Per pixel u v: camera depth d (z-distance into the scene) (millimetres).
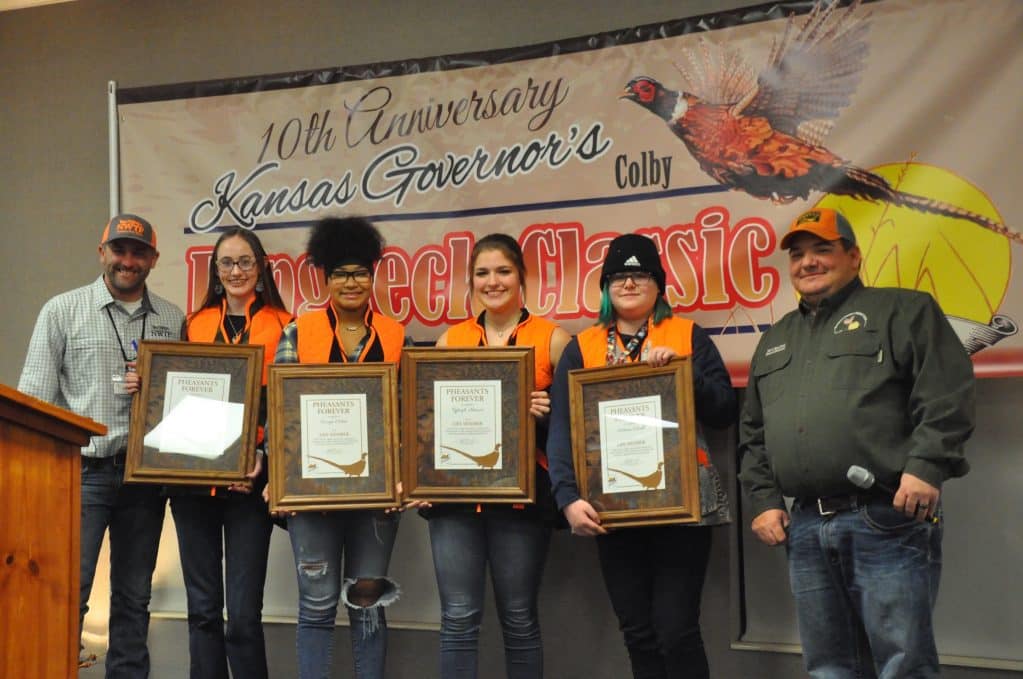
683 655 3609
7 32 5602
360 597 4031
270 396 4020
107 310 4395
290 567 5000
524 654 3896
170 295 5121
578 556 4617
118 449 4258
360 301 4180
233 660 4160
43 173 5484
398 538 4871
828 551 3373
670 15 4734
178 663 5000
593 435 3824
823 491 3359
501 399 3975
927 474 3166
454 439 3957
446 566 3949
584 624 4582
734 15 4543
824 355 3438
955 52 4238
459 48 5027
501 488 3898
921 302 3369
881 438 3291
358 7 5195
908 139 4266
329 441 4000
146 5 5473
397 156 4945
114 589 4262
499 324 4207
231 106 5160
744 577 4449
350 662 4812
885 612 3254
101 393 4293
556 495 3797
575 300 4648
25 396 2410
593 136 4695
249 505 4188
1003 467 4156
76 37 5535
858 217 4297
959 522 4188
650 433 3754
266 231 5051
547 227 4715
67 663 2629
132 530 4254
